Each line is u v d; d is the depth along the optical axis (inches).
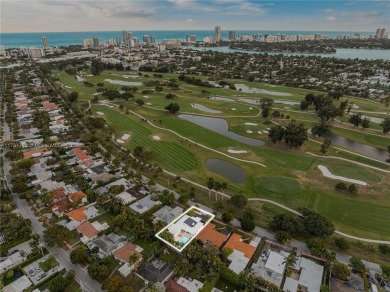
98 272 2487.7
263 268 2635.3
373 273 2615.7
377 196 3831.2
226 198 3742.6
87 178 4109.3
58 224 3221.0
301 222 3139.8
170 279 2527.1
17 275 2593.5
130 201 3624.5
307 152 5216.5
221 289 2472.9
